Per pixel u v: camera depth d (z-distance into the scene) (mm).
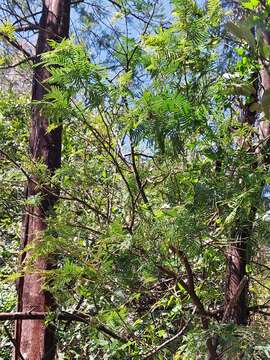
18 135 4543
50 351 3857
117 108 2656
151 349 3248
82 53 2543
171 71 2578
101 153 3188
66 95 2574
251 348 2514
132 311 3492
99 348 3973
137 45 2719
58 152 4129
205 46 2682
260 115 2900
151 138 2400
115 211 3250
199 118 2494
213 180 2549
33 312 3607
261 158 2693
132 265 2717
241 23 1407
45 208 3590
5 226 5211
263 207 2496
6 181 3570
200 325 3004
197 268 3328
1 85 5629
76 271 2727
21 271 3252
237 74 2752
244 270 3150
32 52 5293
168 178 2746
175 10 2666
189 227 2430
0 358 4508
